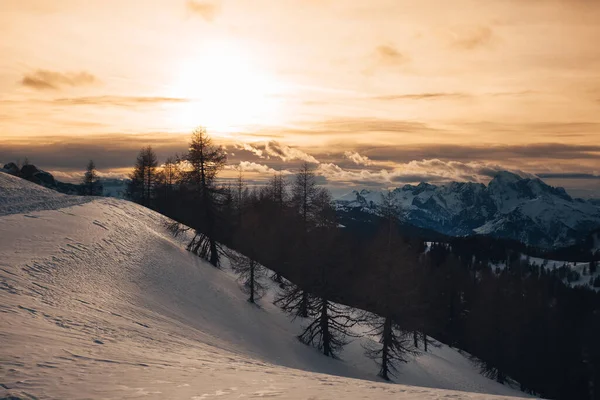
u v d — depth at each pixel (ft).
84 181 292.40
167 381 33.35
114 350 43.83
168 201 255.29
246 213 183.52
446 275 310.45
